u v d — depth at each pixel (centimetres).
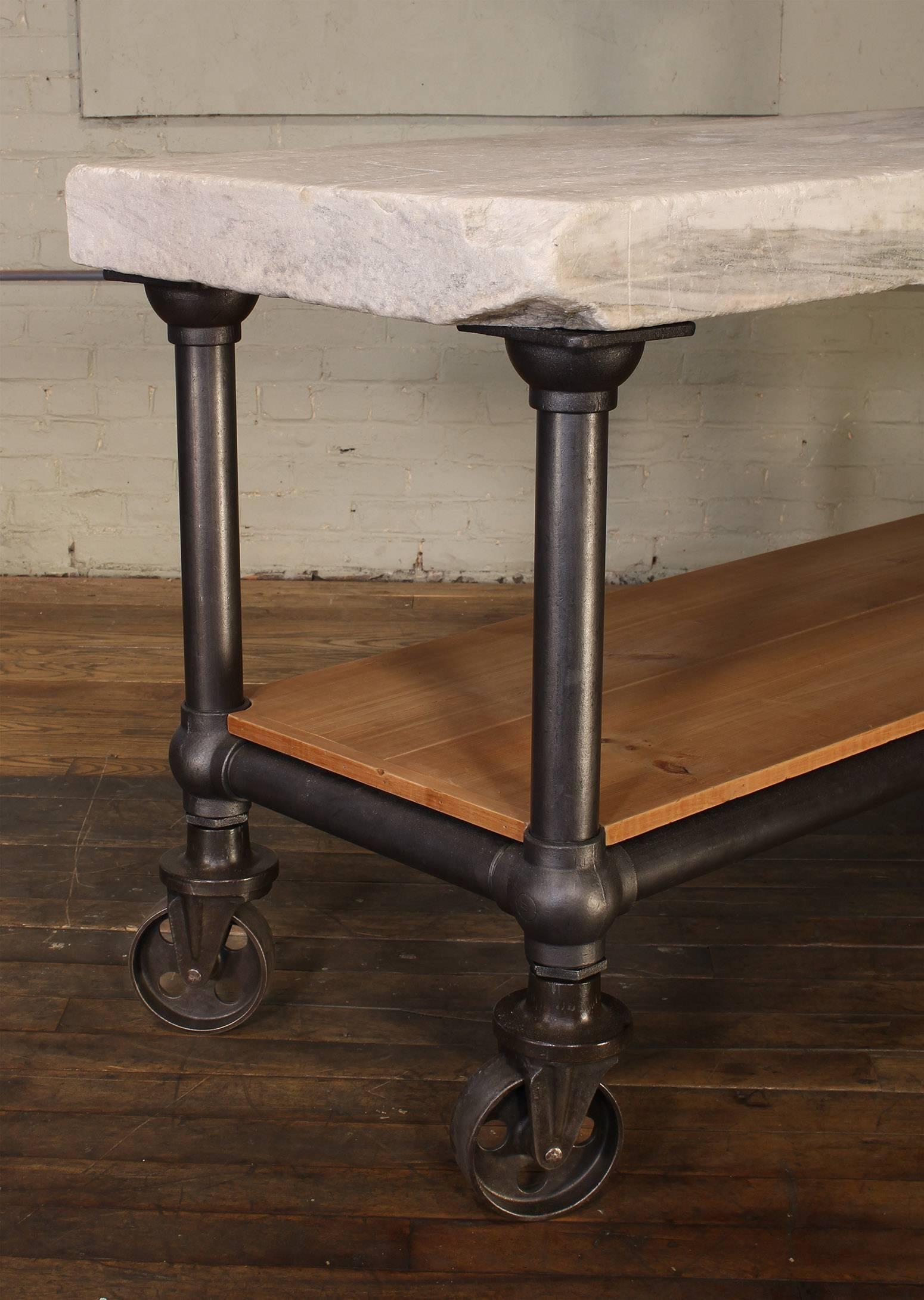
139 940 152
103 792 216
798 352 319
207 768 147
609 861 120
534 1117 120
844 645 169
